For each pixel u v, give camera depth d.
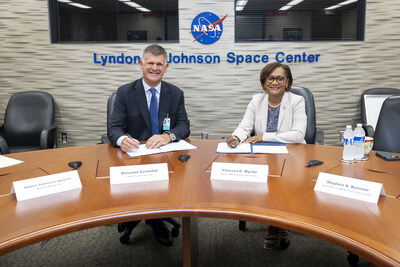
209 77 3.72
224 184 1.31
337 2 3.66
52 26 3.71
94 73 3.75
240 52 3.65
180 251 2.14
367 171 1.43
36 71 3.76
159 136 2.03
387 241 0.86
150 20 3.77
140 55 3.69
